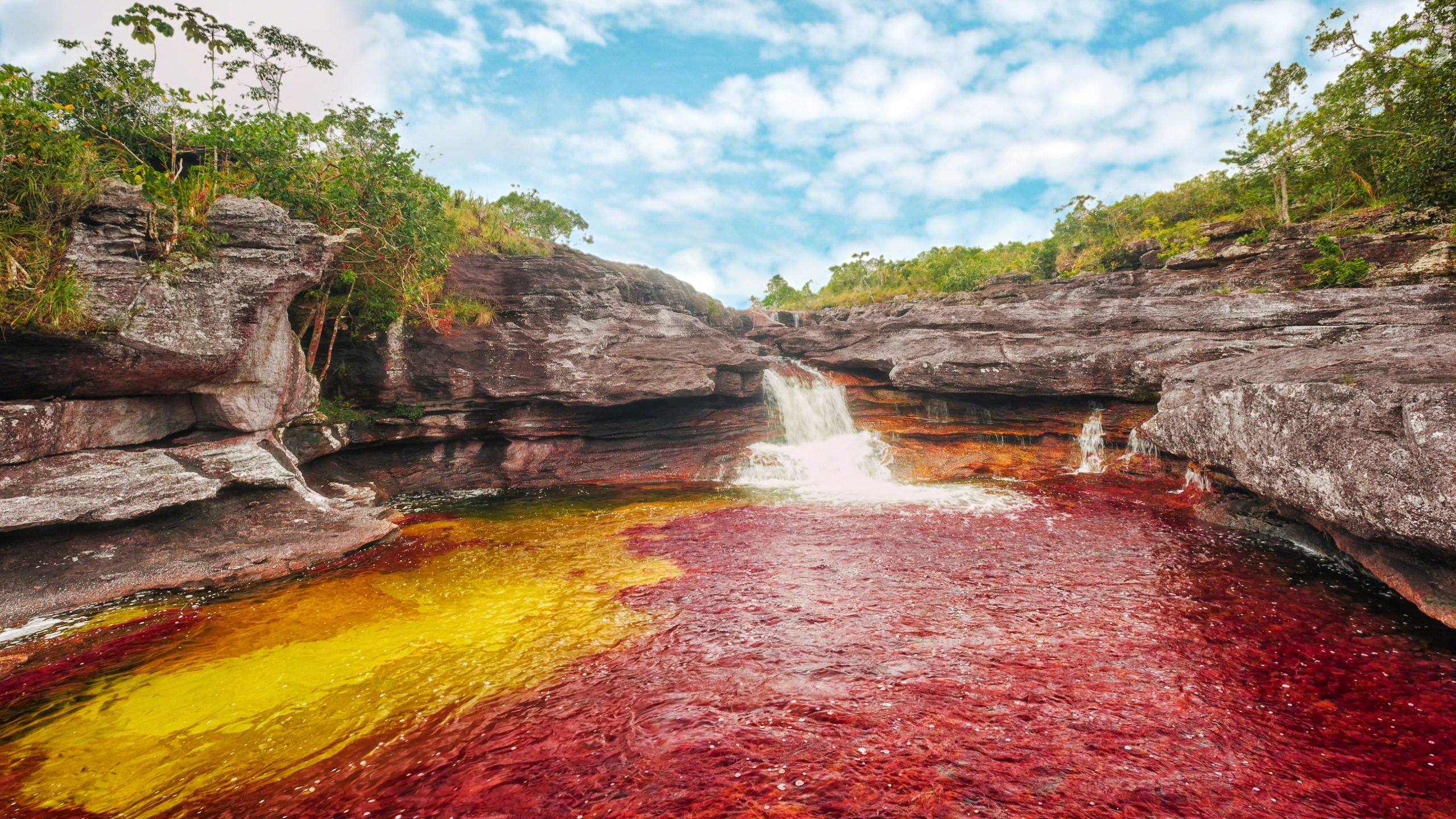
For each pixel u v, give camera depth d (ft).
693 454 65.36
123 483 28.43
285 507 35.09
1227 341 48.98
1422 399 20.16
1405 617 22.54
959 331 66.13
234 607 25.90
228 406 35.45
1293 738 14.88
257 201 35.73
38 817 12.99
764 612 24.06
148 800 13.50
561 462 62.13
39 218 27.71
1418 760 13.92
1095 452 55.62
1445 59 53.98
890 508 43.83
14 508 24.89
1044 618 22.99
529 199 90.53
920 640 20.99
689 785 13.01
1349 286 64.64
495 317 60.39
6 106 26.68
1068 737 14.73
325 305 47.06
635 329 65.46
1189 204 114.11
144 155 41.11
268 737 15.98
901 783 12.86
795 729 15.19
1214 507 38.88
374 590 27.84
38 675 19.74
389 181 48.70
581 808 12.48
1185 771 13.37
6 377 26.91
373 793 13.41
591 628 22.88
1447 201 53.11
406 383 55.57
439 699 17.70
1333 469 23.93
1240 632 21.47
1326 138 81.56
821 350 79.71
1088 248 122.11
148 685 19.03
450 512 46.85
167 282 31.37
